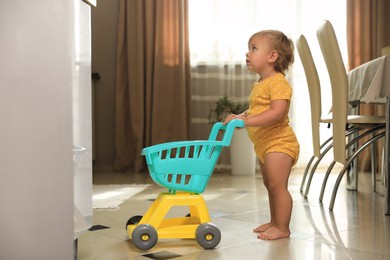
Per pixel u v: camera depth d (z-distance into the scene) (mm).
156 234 1479
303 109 4406
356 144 2900
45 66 1030
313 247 1504
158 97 4238
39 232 1030
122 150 4320
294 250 1467
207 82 4379
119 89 4312
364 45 4320
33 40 1025
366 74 2469
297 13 4426
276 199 1656
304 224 1880
